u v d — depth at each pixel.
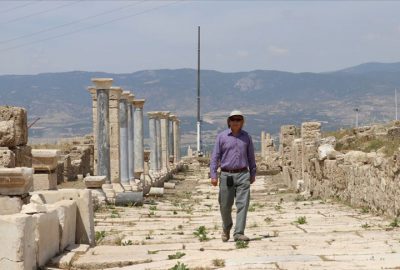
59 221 11.54
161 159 48.44
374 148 31.77
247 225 17.02
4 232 8.80
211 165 13.02
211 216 20.03
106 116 26.16
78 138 45.81
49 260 10.62
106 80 26.19
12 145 14.71
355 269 9.52
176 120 60.19
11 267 8.80
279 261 10.31
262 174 49.03
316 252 11.22
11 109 15.14
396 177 16.69
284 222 17.48
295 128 41.34
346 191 22.91
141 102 38.47
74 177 37.28
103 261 10.88
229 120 12.88
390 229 14.84
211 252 11.65
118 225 17.48
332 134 40.06
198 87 76.31
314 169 28.16
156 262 10.83
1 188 11.33
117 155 29.78
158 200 27.91
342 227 15.60
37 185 15.55
